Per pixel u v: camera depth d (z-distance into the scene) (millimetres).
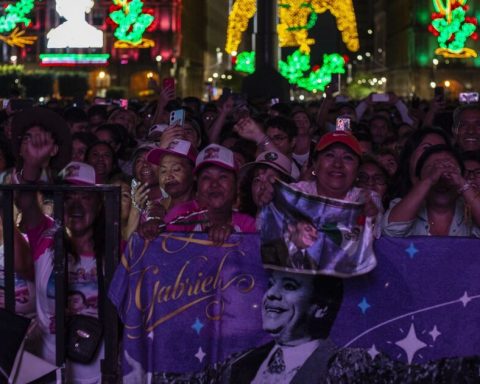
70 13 91000
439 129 7859
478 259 5734
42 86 85188
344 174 6090
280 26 62188
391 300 5738
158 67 110188
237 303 5777
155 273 5770
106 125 11633
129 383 5777
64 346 5934
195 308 5785
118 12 112688
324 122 15867
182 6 119375
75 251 6246
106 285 5824
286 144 10477
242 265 5770
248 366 5797
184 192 7070
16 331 5895
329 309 5746
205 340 5801
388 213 6570
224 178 6480
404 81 128625
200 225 6457
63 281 5867
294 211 5465
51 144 6488
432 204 6816
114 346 5895
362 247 5461
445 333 5746
